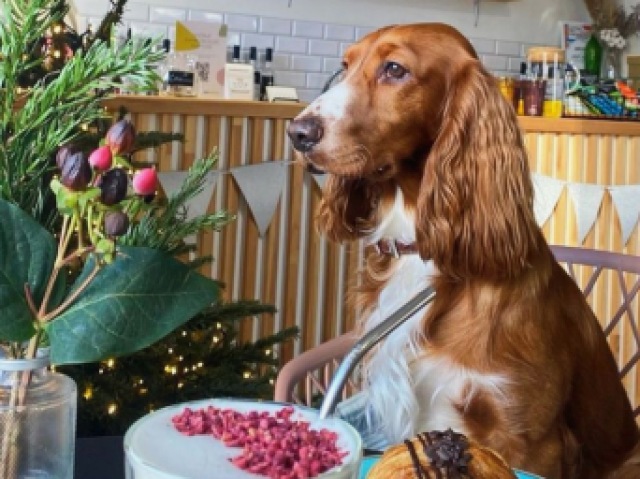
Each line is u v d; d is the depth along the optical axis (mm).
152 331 660
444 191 1455
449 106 1501
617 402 1640
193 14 3213
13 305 647
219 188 2961
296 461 599
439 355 1417
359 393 1572
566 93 3305
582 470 1616
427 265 1514
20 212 664
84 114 749
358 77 1513
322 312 3188
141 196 664
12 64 676
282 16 3355
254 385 2057
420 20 3605
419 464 654
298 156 1521
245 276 3049
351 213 1657
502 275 1421
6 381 692
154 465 578
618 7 3760
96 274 664
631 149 3268
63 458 727
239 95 3041
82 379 1874
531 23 3797
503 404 1373
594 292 3260
